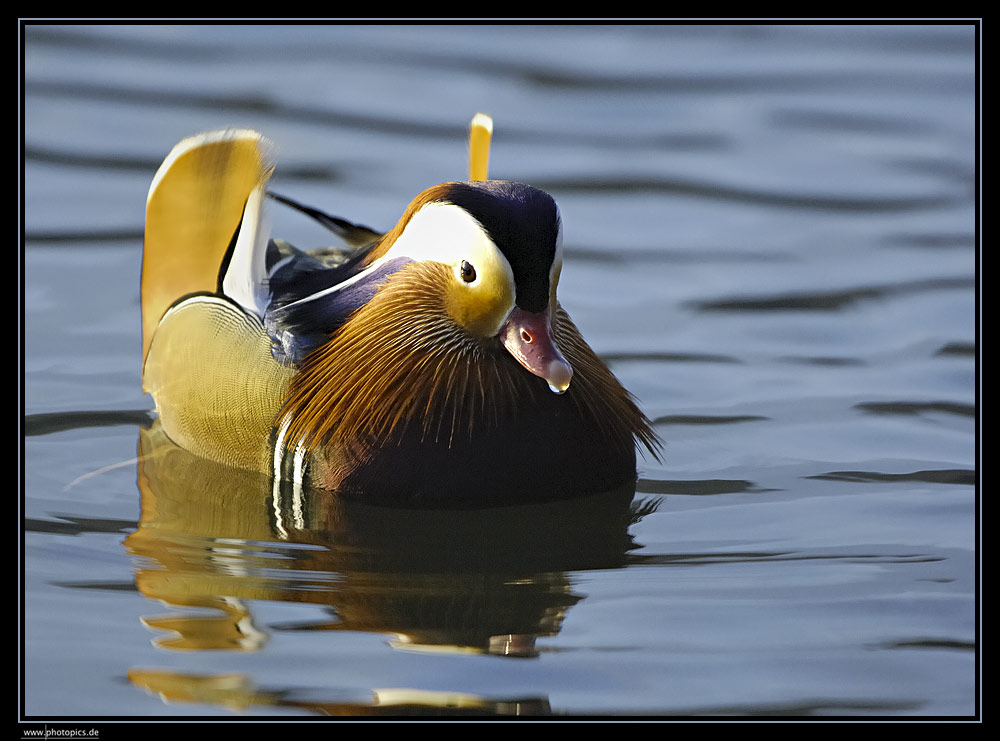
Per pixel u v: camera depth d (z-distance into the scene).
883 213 17.08
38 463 11.73
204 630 9.11
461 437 10.94
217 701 8.34
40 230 16.06
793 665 8.80
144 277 12.75
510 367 11.00
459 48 21.25
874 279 15.52
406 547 10.40
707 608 9.48
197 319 12.27
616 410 11.55
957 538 10.55
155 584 9.70
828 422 12.69
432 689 8.48
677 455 12.12
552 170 17.92
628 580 9.90
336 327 11.57
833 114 19.70
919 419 12.73
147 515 10.85
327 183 17.28
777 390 13.29
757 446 12.27
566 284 15.35
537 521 10.90
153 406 12.96
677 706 8.37
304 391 11.46
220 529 10.64
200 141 12.25
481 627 9.21
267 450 11.58
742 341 14.20
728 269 15.74
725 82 20.62
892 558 10.23
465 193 10.77
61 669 8.68
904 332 14.38
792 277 15.56
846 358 13.88
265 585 9.74
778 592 9.70
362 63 20.66
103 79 19.75
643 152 18.53
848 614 9.38
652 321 14.59
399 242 11.37
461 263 10.76
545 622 9.29
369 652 8.88
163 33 21.19
